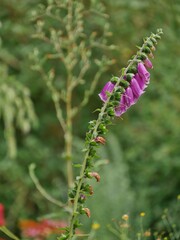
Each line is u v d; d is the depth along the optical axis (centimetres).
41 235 487
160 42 689
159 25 712
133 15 740
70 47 535
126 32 747
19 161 783
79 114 821
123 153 678
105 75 783
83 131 823
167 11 697
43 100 820
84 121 821
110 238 496
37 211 771
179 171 618
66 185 720
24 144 825
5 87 618
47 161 795
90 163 278
